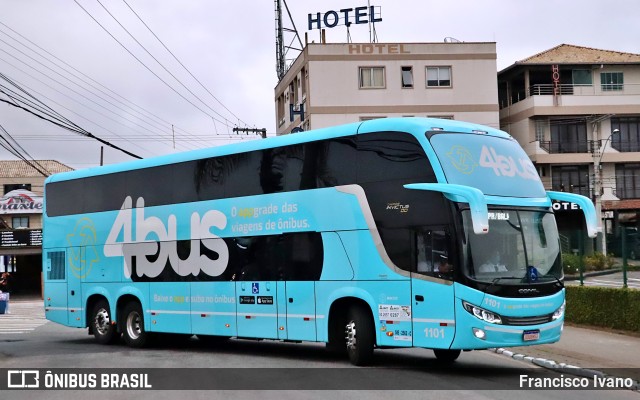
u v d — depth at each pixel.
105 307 18.98
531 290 12.26
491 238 12.20
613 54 53.41
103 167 19.27
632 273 20.92
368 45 46.94
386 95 46.78
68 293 19.81
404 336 12.58
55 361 15.61
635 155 51.59
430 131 12.77
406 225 12.70
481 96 47.53
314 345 18.42
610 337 17.09
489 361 14.52
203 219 16.41
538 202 13.06
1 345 19.64
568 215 50.72
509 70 52.66
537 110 50.53
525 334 12.07
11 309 39.66
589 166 51.62
